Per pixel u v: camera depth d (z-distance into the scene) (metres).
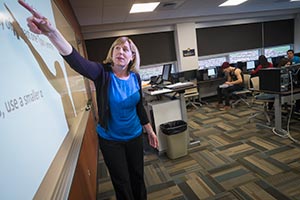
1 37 0.62
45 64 1.04
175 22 5.68
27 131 0.68
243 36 6.49
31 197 0.63
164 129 2.69
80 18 4.33
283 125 3.36
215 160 2.54
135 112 1.52
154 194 2.03
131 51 1.40
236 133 3.32
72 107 1.60
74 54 1.03
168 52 6.00
